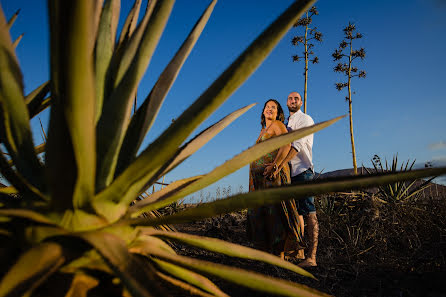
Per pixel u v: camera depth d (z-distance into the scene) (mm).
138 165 1038
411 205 3779
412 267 2523
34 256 860
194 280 1264
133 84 1210
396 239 3232
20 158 1170
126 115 1264
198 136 1616
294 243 2832
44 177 1098
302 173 3320
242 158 1363
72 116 831
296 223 2834
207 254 3178
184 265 1139
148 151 1027
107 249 900
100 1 1376
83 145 874
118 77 1343
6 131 1136
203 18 1557
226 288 2098
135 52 1384
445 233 3033
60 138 890
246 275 1104
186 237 1277
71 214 1005
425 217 3336
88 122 858
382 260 2770
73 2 710
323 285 2252
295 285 1151
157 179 1376
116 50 1502
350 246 3023
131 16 1611
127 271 823
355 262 2830
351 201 4430
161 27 1276
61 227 981
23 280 784
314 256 2939
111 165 1210
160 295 753
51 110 937
